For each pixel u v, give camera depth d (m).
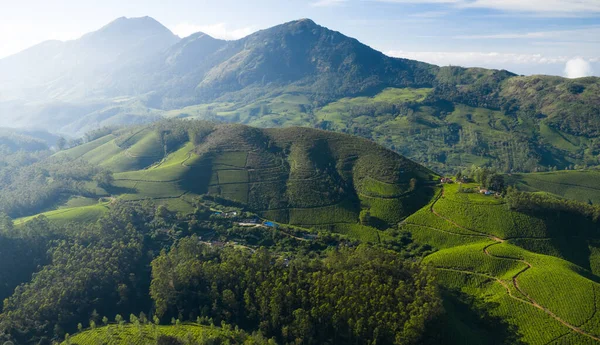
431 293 140.12
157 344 131.50
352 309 137.25
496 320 148.00
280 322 144.00
